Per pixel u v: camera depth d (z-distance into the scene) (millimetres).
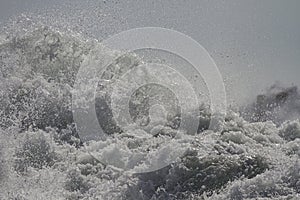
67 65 40531
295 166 29281
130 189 29516
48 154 33031
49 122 36531
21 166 32000
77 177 30891
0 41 41750
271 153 32438
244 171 30484
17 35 41875
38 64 40500
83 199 29172
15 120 36125
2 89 37938
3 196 29016
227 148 32719
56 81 39469
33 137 33750
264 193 28047
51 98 37531
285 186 28359
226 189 29172
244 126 36000
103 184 30219
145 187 29719
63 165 32281
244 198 27906
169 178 30125
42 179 30734
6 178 30672
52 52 41094
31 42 41500
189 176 30188
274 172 29234
